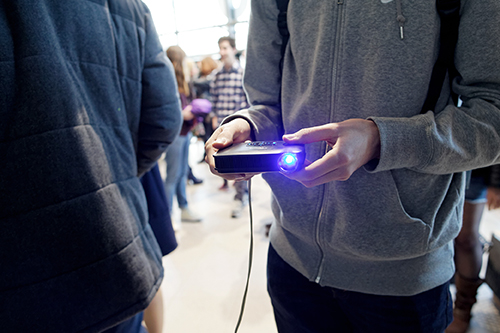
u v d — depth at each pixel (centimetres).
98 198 61
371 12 52
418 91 52
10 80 51
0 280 53
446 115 47
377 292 61
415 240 55
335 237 60
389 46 51
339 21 55
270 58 71
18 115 52
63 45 58
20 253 54
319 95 59
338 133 41
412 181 54
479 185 113
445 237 57
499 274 122
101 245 61
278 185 67
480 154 45
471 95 49
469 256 121
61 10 58
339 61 56
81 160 58
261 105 72
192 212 250
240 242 210
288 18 64
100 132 66
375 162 47
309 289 69
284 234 72
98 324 62
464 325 126
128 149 75
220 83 311
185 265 185
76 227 58
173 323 139
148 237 78
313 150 61
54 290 57
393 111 53
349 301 64
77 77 61
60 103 55
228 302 151
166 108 90
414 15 50
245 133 59
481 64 46
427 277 58
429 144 44
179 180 236
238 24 737
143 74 84
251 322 138
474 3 45
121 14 72
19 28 51
